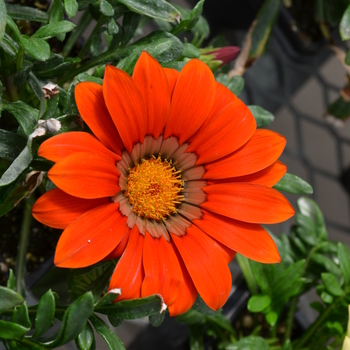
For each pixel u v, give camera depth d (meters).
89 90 0.26
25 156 0.26
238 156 0.28
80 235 0.25
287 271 0.33
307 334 0.34
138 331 0.40
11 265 0.32
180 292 0.27
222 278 0.27
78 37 0.32
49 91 0.26
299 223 0.35
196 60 0.28
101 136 0.26
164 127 0.28
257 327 0.35
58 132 0.27
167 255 0.27
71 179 0.25
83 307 0.25
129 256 0.26
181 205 0.29
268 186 0.28
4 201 0.27
